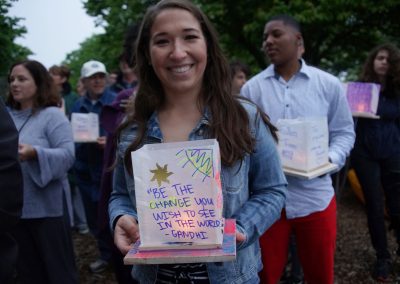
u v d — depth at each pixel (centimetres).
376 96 331
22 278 255
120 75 422
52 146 255
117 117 227
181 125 142
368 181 338
